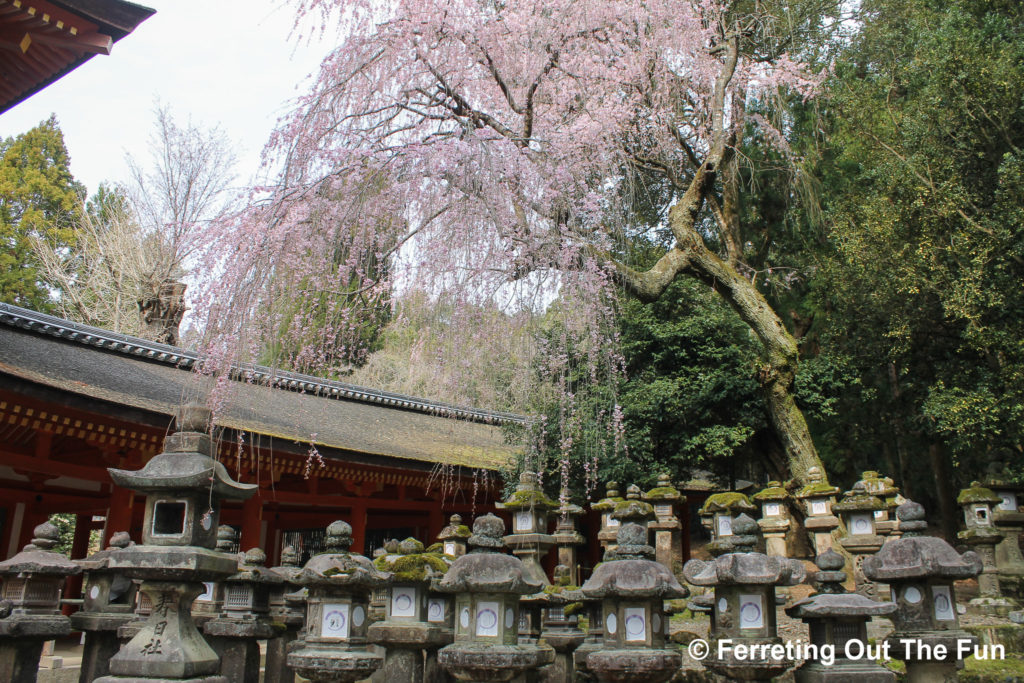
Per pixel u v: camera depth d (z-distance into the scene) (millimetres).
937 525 17766
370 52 8156
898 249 12219
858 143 14922
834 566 4453
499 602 4270
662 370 14688
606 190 10062
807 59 17000
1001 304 10641
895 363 14320
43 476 12328
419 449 16016
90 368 12547
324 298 7762
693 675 5543
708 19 13102
